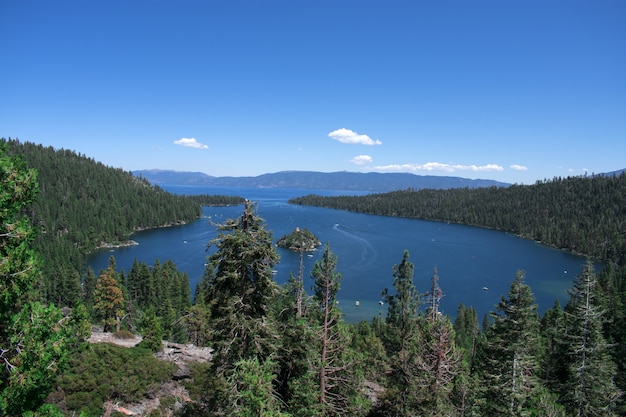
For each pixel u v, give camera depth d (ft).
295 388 58.49
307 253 521.65
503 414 79.87
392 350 105.19
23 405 34.14
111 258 270.26
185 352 105.19
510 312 84.07
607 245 579.89
